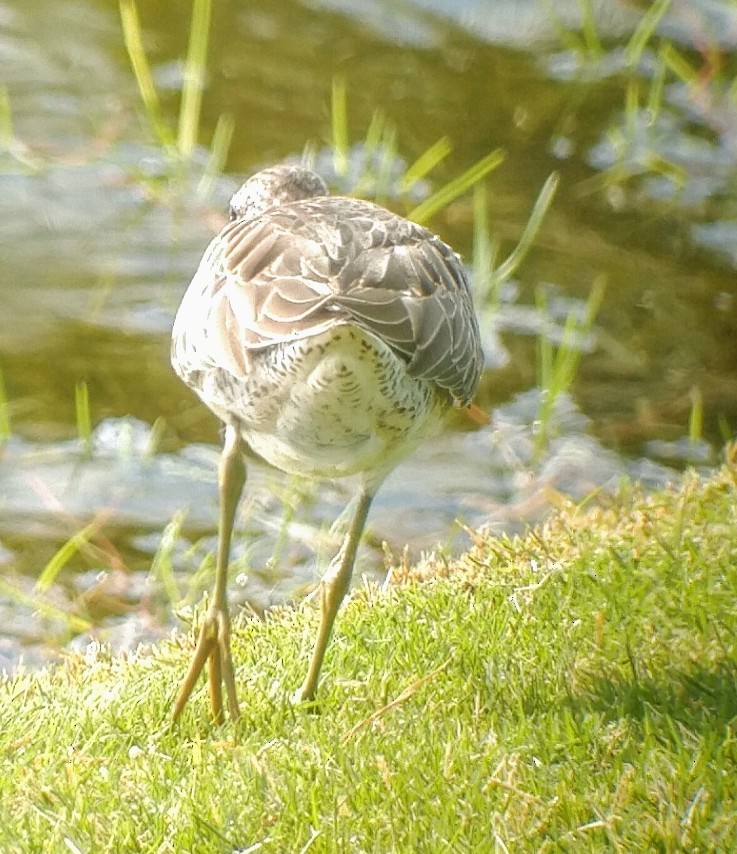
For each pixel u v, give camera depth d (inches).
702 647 344.8
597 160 718.5
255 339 302.4
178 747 320.2
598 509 455.2
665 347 607.2
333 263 312.8
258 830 279.3
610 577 384.2
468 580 398.3
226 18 795.4
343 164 656.4
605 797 281.4
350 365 297.0
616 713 319.0
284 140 702.5
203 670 367.2
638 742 305.0
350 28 800.9
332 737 315.3
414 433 333.4
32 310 603.2
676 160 721.0
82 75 737.6
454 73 770.8
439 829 275.7
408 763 297.0
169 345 588.7
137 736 330.6
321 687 349.7
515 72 776.9
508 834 272.1
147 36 774.5
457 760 297.7
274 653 374.0
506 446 552.4
